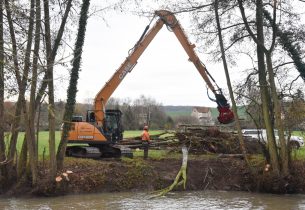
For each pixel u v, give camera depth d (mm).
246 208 17344
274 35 20234
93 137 23531
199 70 25062
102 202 18016
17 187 18812
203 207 17438
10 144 19062
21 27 14867
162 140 27234
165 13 24266
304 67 21422
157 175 21547
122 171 21109
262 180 21109
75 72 19750
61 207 16938
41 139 39875
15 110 18734
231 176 22281
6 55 10961
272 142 21125
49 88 18000
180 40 25141
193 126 27172
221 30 21422
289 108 21500
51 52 17625
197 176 22125
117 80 24688
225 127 27516
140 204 17812
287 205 18016
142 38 24859
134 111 68750
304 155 25578
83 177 19875
